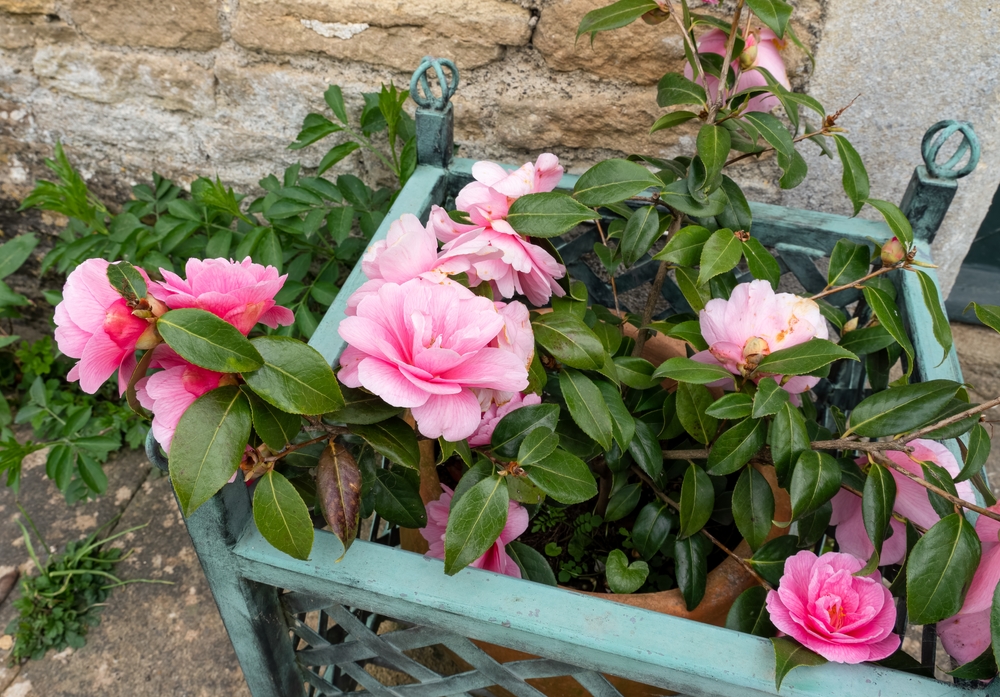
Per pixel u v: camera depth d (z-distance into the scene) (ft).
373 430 2.49
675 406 3.49
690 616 3.37
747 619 3.05
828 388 4.80
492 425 2.95
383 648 2.99
